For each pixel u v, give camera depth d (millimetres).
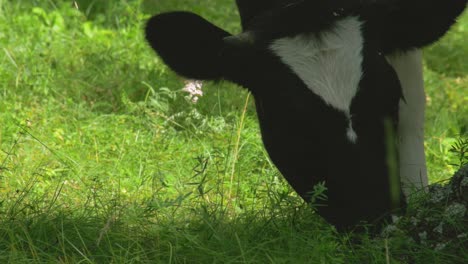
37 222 9711
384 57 8500
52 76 15969
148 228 9672
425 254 8656
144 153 13133
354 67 8312
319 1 8711
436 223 8797
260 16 9031
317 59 8398
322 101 8203
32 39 17562
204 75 9586
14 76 15758
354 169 8016
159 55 9602
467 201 8750
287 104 8336
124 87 15727
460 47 21312
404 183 9875
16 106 14664
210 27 9422
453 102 17781
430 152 14203
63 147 13289
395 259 8680
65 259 8836
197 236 9133
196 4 21719
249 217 9953
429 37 9047
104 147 13406
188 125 14281
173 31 9453
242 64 8727
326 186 8242
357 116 8133
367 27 8586
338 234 8680
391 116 8312
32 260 8836
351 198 8023
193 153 13305
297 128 8305
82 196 11328
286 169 8602
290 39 8523
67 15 19328
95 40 18281
